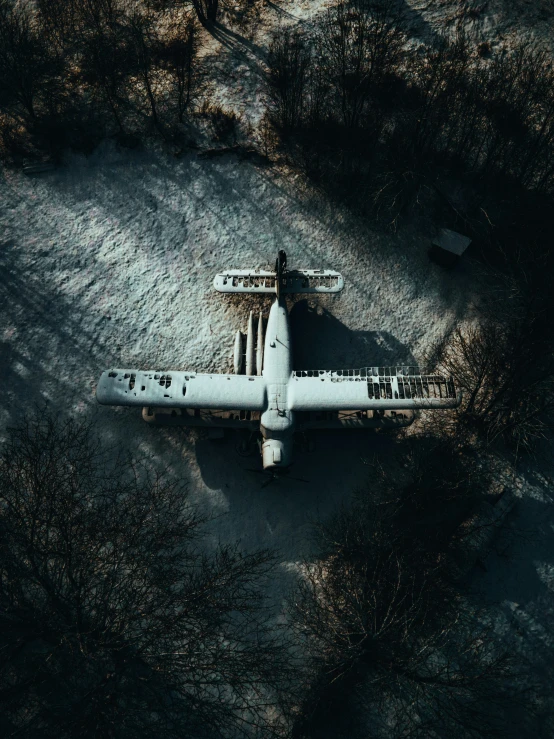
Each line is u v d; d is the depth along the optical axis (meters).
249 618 21.83
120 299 26.30
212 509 23.17
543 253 26.42
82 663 19.58
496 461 24.25
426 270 27.19
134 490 22.92
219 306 26.16
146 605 19.56
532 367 25.12
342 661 20.69
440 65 28.97
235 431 23.92
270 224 27.77
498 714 21.17
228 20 32.50
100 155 28.88
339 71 29.28
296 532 23.02
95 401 24.52
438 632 20.77
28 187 28.33
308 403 21.12
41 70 29.28
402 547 22.05
